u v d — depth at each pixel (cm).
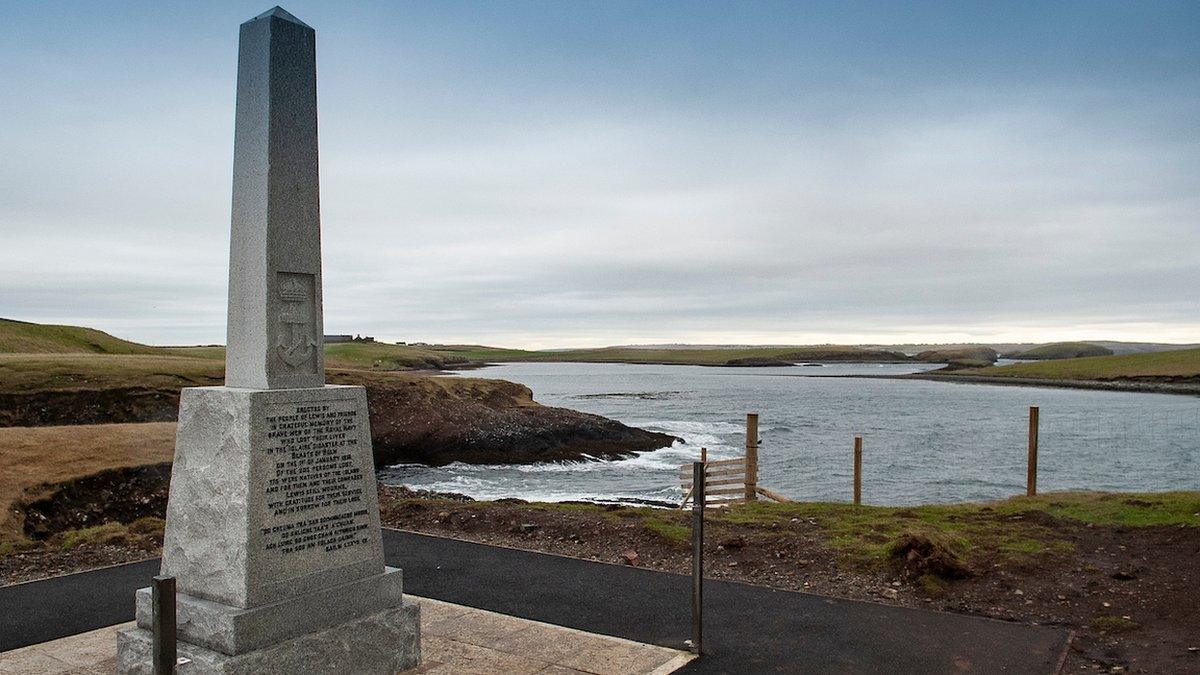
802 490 3011
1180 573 921
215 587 573
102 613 823
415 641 663
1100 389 11056
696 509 721
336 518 618
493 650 712
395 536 1178
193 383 3484
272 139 600
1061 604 856
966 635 772
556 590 915
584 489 3133
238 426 568
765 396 9662
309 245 622
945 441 4669
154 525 1217
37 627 780
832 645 746
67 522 1625
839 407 7631
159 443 2003
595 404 8081
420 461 3850
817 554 1030
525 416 4309
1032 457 1596
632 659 698
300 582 589
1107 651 735
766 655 719
